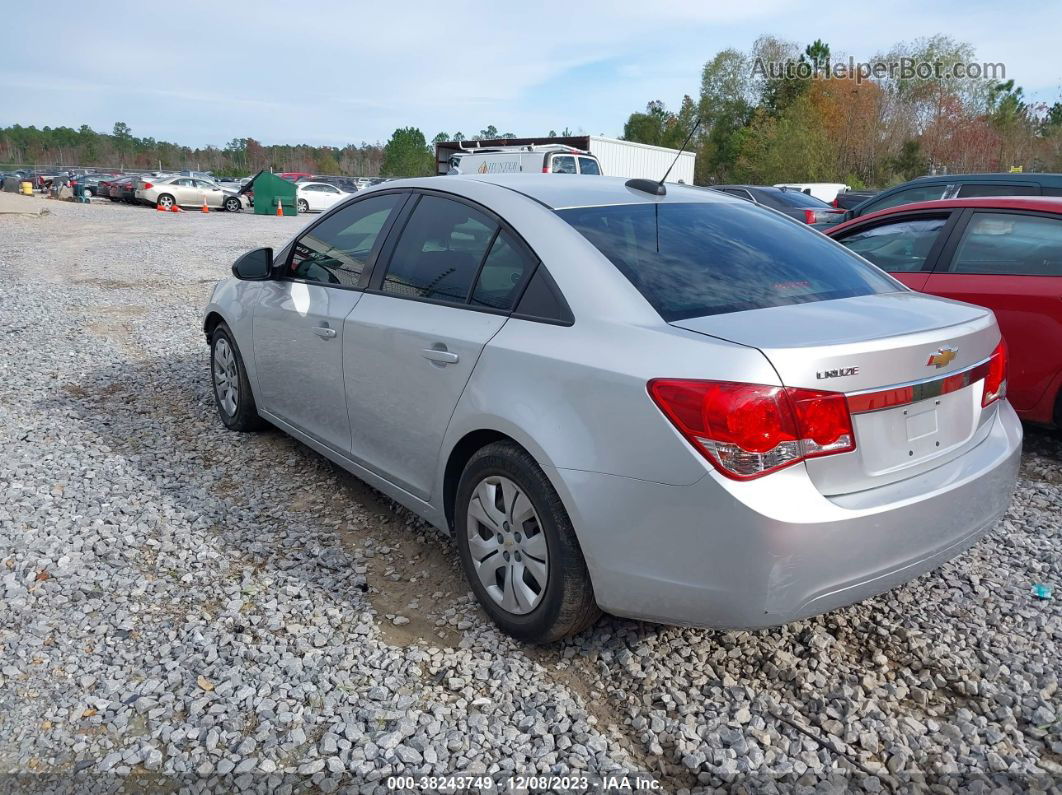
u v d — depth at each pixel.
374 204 3.94
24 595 3.25
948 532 2.65
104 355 7.25
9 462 4.58
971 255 5.08
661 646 2.98
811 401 2.31
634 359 2.49
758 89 60.78
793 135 49.22
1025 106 53.09
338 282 3.96
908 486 2.53
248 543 3.74
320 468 4.62
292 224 25.70
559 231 2.98
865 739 2.52
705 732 2.56
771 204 16.58
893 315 2.72
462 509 3.12
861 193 19.77
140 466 4.60
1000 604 3.25
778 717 2.63
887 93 55.69
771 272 3.03
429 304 3.33
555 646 3.00
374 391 3.57
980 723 2.59
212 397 5.96
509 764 2.42
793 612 2.38
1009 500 2.97
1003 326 4.83
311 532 3.86
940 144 51.94
